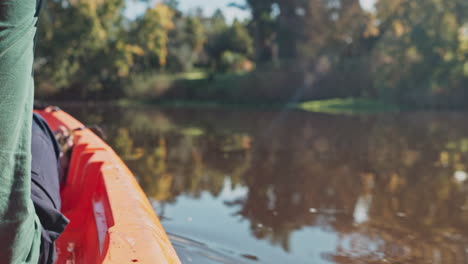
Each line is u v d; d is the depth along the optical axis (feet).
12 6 2.81
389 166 17.98
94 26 87.35
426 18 103.30
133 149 19.39
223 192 12.44
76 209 7.12
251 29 136.26
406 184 14.62
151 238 4.11
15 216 3.05
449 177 15.84
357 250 8.25
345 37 119.44
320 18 120.06
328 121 45.42
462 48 99.76
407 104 95.20
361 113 64.39
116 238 4.04
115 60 91.35
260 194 12.46
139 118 39.50
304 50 120.37
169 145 21.43
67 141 6.40
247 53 170.30
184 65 155.02
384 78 99.40
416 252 8.26
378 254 8.14
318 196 12.51
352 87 101.50
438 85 97.50
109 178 6.35
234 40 167.43
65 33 84.94
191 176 14.32
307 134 30.50
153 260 3.62
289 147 22.95
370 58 104.99
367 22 117.80
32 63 3.08
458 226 10.09
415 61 99.71
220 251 7.66
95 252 5.04
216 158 18.33
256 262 7.25
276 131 32.14
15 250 3.13
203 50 169.27
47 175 4.12
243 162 17.66
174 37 155.74
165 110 58.90
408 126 40.65
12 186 3.00
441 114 65.57
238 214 10.23
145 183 13.10
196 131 29.50
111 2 93.35
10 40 2.82
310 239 8.73
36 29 3.18
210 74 105.50
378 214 10.91
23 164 3.06
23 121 3.08
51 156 4.40
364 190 13.47
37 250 3.48
